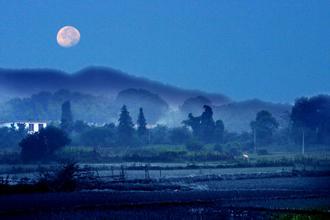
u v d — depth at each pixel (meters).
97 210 67.31
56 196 85.75
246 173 144.75
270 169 167.50
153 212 65.06
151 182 115.44
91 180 111.88
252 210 67.00
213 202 75.81
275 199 80.31
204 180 122.19
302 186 105.50
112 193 92.00
